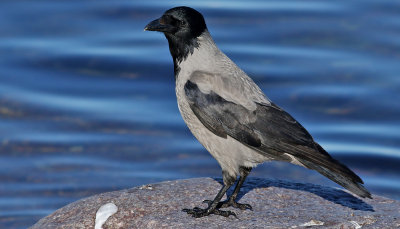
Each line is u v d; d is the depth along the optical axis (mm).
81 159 15297
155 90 17203
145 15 19859
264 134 9641
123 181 14672
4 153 15406
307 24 19500
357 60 18094
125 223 9766
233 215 9766
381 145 15656
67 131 16016
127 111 16531
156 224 9578
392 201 10508
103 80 17484
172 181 10969
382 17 19719
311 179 14789
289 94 17062
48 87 17234
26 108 16547
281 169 15188
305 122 16344
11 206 13930
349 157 15367
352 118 16375
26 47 18562
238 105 9766
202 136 10086
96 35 19062
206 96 9836
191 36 10078
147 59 18047
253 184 10977
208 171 15102
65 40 18859
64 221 10039
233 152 9844
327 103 16828
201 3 20453
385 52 18359
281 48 18641
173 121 16297
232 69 10102
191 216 9758
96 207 10117
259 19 19703
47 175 14844
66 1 20500
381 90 17047
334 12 20031
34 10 20188
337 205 10211
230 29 19312
